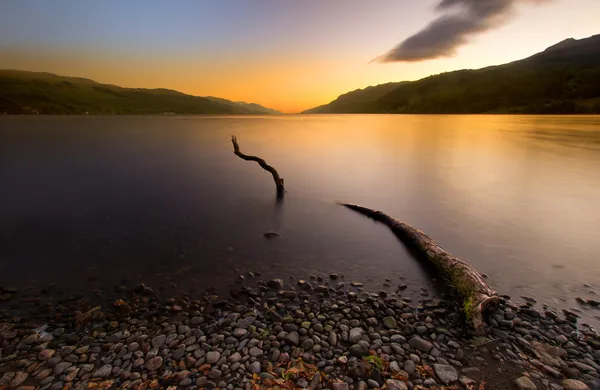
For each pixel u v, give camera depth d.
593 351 5.79
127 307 7.35
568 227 12.22
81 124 106.19
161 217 13.97
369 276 8.81
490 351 5.81
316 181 21.20
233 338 6.18
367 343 6.00
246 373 5.29
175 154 34.50
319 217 13.99
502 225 12.53
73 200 16.56
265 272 9.12
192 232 12.26
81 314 7.13
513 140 46.84
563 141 44.22
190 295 7.93
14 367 5.52
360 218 13.83
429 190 18.36
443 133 63.91
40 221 13.42
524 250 10.27
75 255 10.27
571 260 9.52
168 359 5.67
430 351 5.81
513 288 8.03
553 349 5.82
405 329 6.45
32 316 7.11
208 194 17.94
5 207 15.23
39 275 8.99
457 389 4.97
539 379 5.15
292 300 7.61
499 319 6.69
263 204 16.00
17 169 25.08
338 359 5.57
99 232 12.23
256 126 103.81
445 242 10.97
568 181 20.09
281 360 5.60
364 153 35.34
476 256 9.88
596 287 8.02
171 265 9.58
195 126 101.06
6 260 9.89
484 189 18.36
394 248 10.69
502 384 5.07
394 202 15.99
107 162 28.73
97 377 5.27
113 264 9.65
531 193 17.31
